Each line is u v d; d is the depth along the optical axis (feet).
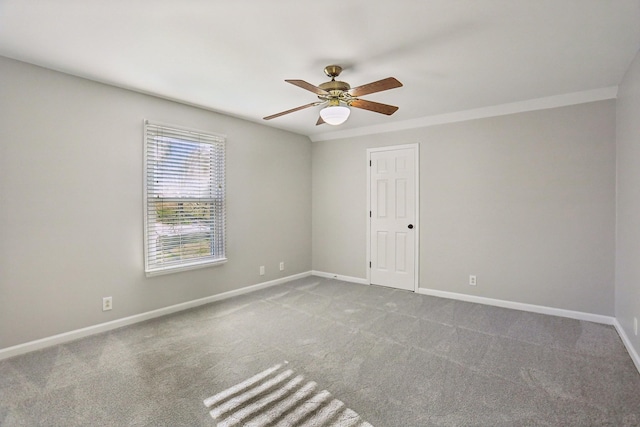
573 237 10.84
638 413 5.94
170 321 10.59
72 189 9.10
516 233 11.82
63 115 8.89
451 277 13.24
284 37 6.98
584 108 10.54
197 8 5.94
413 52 7.66
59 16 6.20
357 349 8.63
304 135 16.80
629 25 6.47
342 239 16.28
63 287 8.97
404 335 9.53
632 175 8.24
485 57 7.93
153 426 5.65
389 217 14.76
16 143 8.15
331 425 5.67
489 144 12.26
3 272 8.02
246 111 12.58
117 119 9.96
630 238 8.43
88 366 7.64
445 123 13.17
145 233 10.60
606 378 7.11
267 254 14.90
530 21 6.34
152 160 10.78
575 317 10.82
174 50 7.59
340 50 7.59
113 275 9.94
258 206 14.43
